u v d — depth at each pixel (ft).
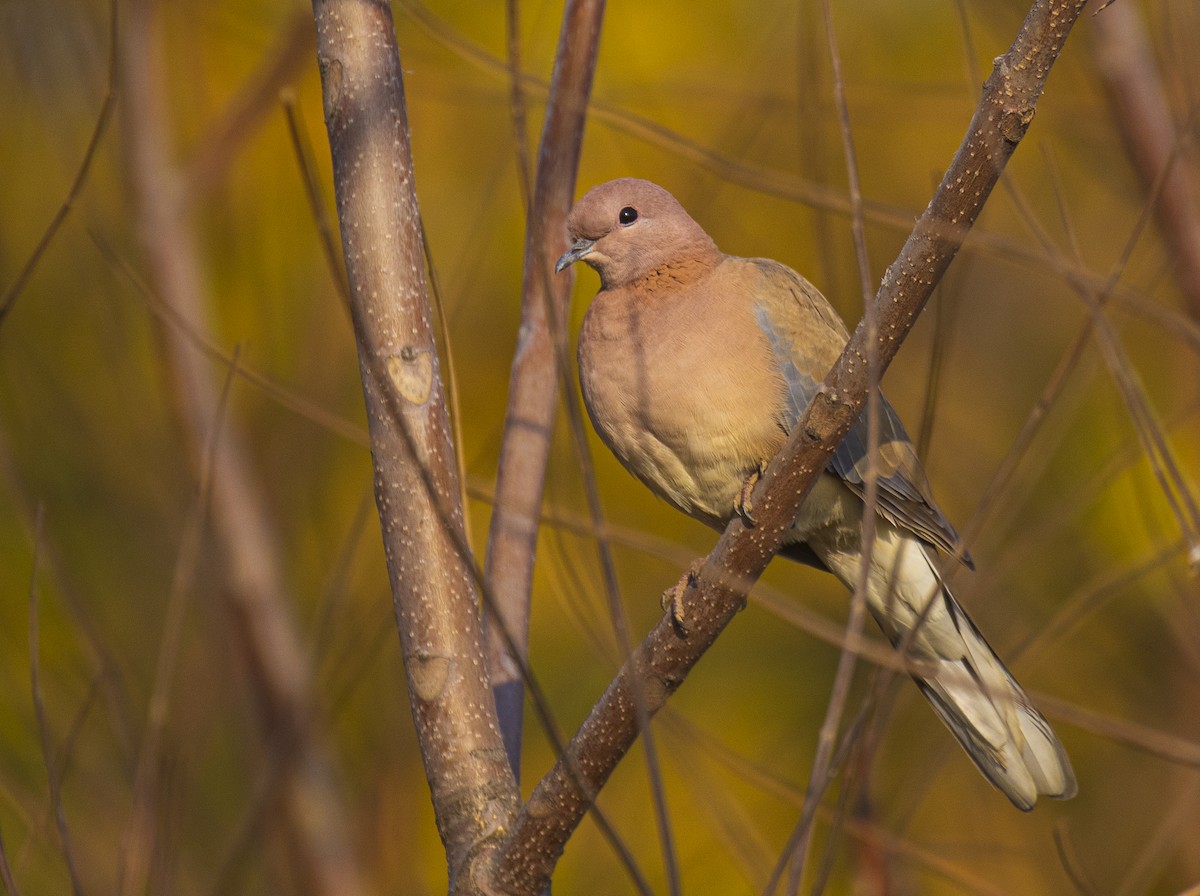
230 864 24.68
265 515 33.12
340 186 18.69
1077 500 30.66
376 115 18.65
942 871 23.06
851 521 26.00
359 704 31.65
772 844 37.27
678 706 39.32
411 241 18.65
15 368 34.71
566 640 39.17
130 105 34.50
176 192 34.58
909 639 16.08
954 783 34.50
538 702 14.60
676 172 39.45
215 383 34.65
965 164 15.79
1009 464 17.35
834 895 33.01
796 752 38.52
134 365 35.06
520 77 14.15
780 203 39.45
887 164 43.80
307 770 29.50
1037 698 19.43
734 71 41.34
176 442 33.53
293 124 16.28
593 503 13.39
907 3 43.96
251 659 31.76
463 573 18.30
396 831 29.48
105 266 34.63
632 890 34.94
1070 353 17.90
